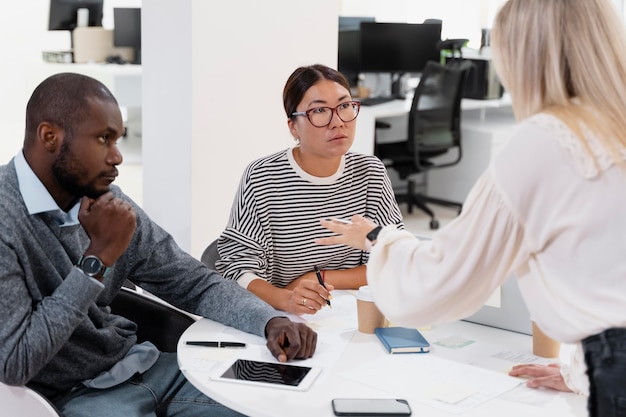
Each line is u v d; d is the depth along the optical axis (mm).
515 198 1452
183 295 2184
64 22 7695
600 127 1432
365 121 5605
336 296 2277
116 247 1806
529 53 1498
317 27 3896
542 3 1482
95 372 1983
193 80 3461
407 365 1799
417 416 1542
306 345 1833
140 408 1916
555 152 1431
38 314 1754
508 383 1707
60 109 1793
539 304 1491
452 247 1539
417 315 1612
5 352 1712
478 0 7457
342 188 2367
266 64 3717
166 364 2121
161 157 3656
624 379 1359
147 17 3557
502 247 1499
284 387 1660
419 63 6391
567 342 1451
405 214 6355
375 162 2434
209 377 1716
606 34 1454
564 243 1435
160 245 2188
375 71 6387
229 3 3523
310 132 2252
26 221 1816
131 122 8266
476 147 6090
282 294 2152
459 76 5672
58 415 1725
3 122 8953
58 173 1818
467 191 6227
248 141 3725
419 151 5676
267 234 2336
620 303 1384
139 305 2279
